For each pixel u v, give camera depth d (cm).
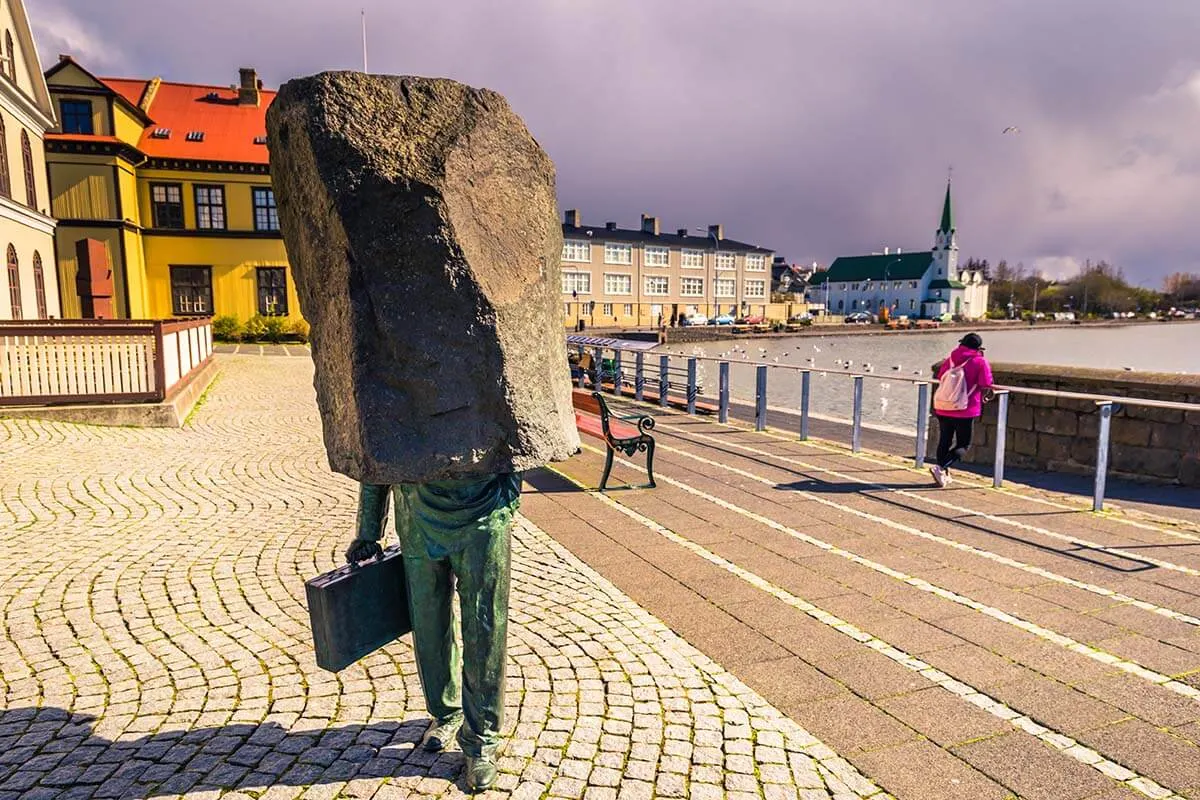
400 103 234
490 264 247
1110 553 566
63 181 3153
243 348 3256
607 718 338
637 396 1623
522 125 260
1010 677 376
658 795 283
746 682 373
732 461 945
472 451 251
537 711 343
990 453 927
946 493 765
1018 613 455
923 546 589
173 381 1321
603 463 939
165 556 572
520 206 258
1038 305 15700
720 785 289
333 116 226
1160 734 325
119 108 3309
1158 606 464
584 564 553
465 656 277
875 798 283
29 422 1103
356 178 227
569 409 297
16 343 1141
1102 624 438
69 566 546
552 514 695
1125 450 814
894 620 448
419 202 231
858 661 395
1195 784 290
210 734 325
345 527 656
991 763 305
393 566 289
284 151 250
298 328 3662
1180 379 773
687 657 400
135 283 3403
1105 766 302
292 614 462
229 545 601
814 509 705
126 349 1194
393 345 238
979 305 14500
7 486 779
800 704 352
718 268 9962
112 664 394
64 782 290
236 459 961
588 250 8581
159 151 3581
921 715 342
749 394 2180
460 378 245
